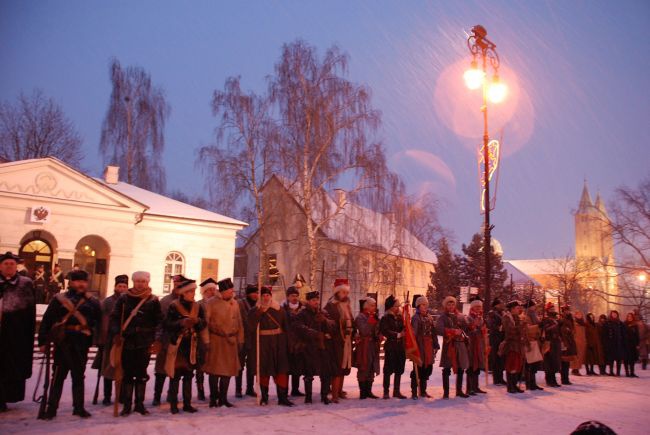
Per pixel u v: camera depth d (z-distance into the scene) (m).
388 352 11.45
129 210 28.95
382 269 33.72
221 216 32.53
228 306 9.74
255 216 32.03
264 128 30.56
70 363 8.26
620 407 11.38
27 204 26.41
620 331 19.02
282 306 11.87
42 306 21.77
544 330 14.63
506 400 11.80
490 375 17.31
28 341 8.78
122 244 28.67
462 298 18.11
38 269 23.44
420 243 35.41
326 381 10.48
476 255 60.41
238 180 30.56
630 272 39.41
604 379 17.55
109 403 9.66
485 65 17.81
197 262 31.28
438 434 8.07
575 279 48.84
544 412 10.43
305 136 29.78
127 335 8.47
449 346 11.88
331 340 10.70
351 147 29.81
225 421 8.27
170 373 8.62
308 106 29.50
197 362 9.50
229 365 9.59
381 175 30.12
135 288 8.68
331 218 30.83
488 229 16.98
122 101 41.75
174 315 8.84
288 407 9.87
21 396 8.65
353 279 34.56
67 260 27.16
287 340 10.44
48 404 8.27
